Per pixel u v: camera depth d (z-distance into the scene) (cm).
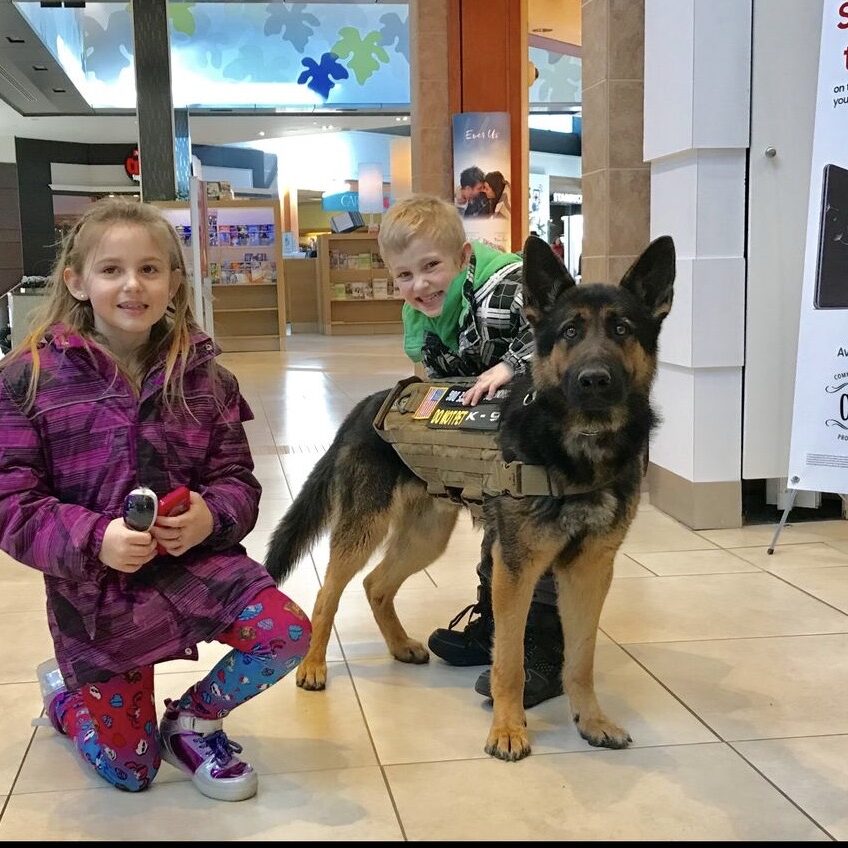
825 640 314
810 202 392
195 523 205
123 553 195
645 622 333
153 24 1018
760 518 471
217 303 1445
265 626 210
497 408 253
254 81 1641
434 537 299
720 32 422
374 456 281
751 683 282
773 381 445
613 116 489
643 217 500
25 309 1139
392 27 1645
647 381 241
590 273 527
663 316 242
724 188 434
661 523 467
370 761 236
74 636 210
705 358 439
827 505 488
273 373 1117
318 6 1622
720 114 426
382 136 2078
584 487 228
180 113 1229
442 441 259
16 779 229
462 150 852
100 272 210
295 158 2062
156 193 1052
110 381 212
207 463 227
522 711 247
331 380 1033
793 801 215
